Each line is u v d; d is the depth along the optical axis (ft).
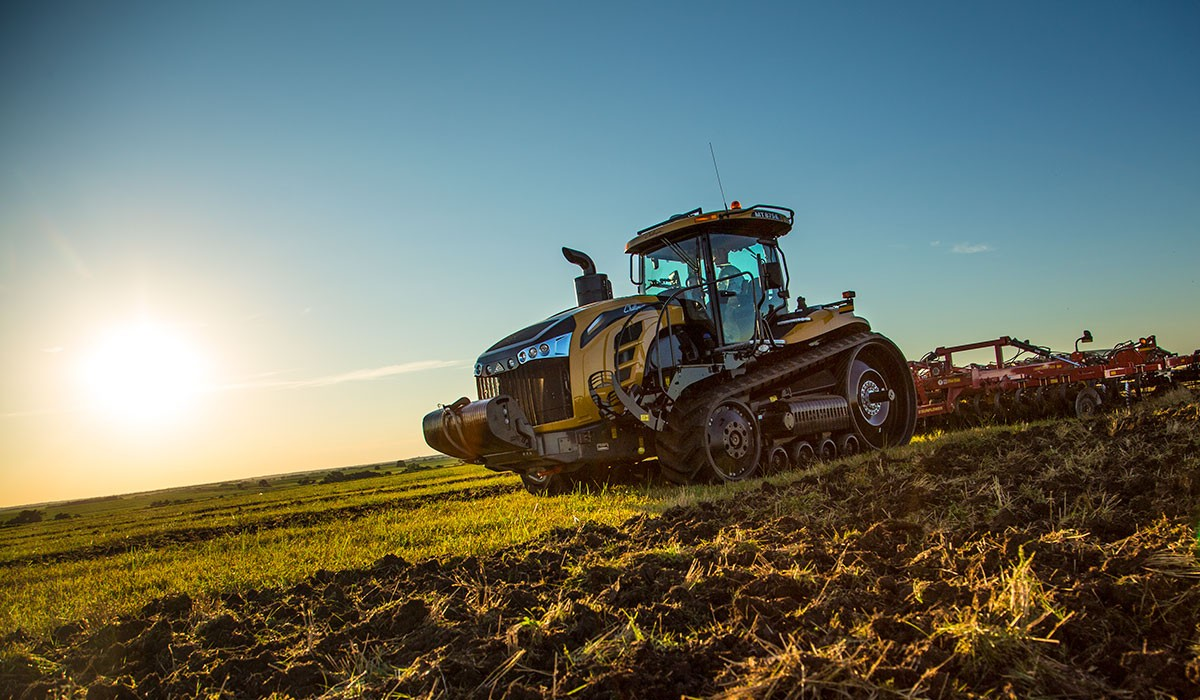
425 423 28.99
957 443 26.96
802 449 32.83
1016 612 9.16
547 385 28.45
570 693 8.43
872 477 21.75
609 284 33.27
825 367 35.32
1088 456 19.80
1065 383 46.62
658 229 31.24
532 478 35.47
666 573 12.59
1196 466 16.10
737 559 13.02
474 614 11.48
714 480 28.07
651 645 9.33
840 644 8.73
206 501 111.45
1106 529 12.92
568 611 10.93
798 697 7.81
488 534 20.12
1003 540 12.59
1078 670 8.04
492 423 26.53
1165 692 7.62
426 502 39.75
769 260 33.27
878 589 10.91
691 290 30.91
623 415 27.78
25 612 17.15
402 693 9.05
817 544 13.87
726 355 30.01
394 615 11.85
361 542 22.24
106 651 11.64
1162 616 9.14
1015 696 7.61
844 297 37.19
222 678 10.39
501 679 9.04
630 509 22.29
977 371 45.98
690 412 28.04
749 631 9.62
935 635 9.02
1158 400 43.19
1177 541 11.27
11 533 71.61
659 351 28.17
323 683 9.82
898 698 7.74
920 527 14.48
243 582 16.87
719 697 7.99
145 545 34.53
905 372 38.17
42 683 10.62
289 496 78.43
